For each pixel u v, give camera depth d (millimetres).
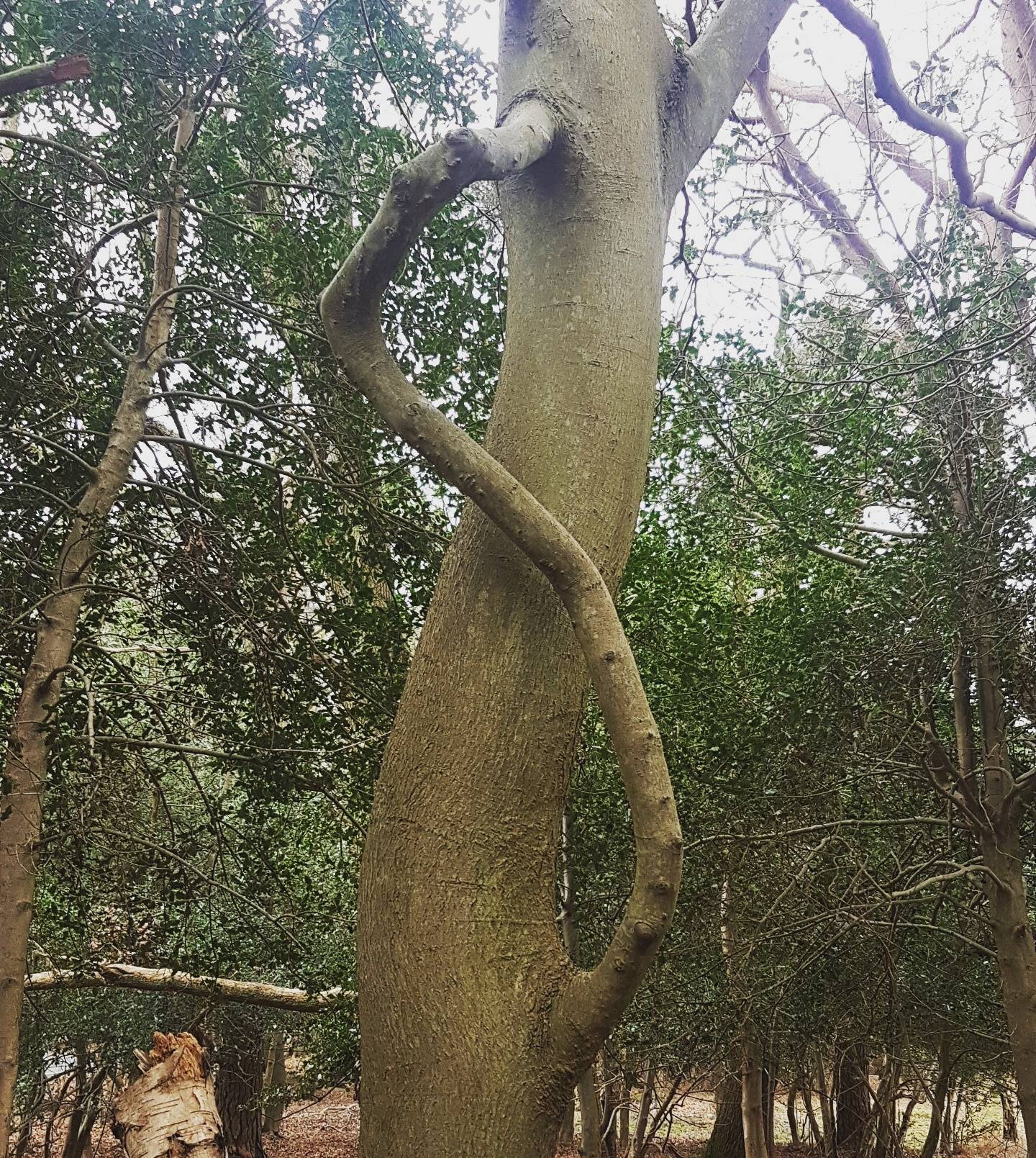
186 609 4051
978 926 5387
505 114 2352
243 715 4332
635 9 2588
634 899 1573
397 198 1776
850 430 4668
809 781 4508
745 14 3115
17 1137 8938
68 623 3373
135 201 3541
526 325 2201
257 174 3646
